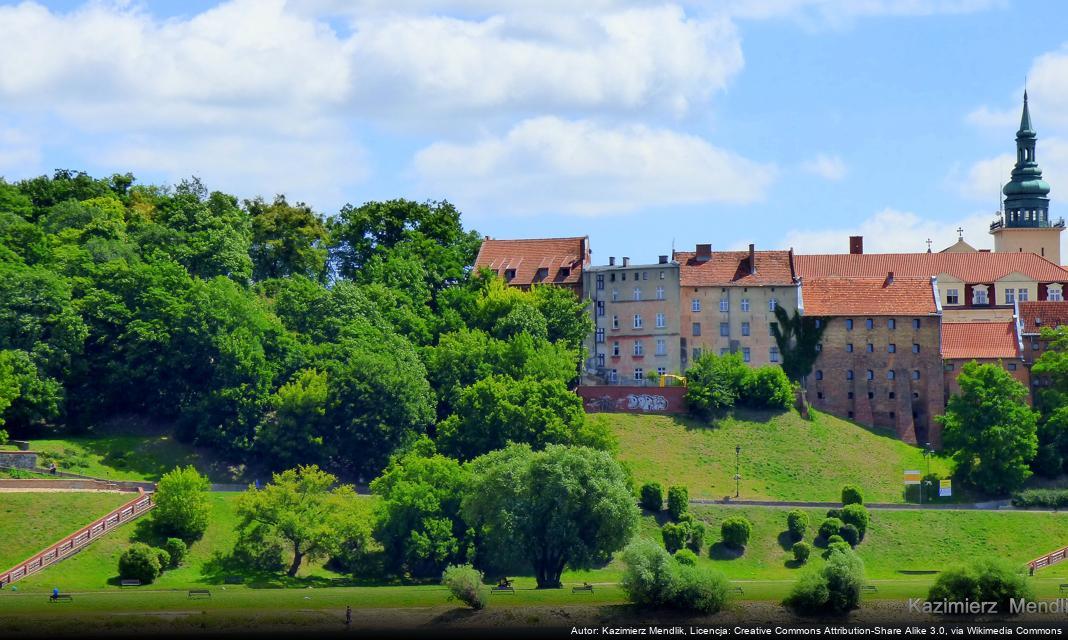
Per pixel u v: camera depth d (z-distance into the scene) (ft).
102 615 654.94
